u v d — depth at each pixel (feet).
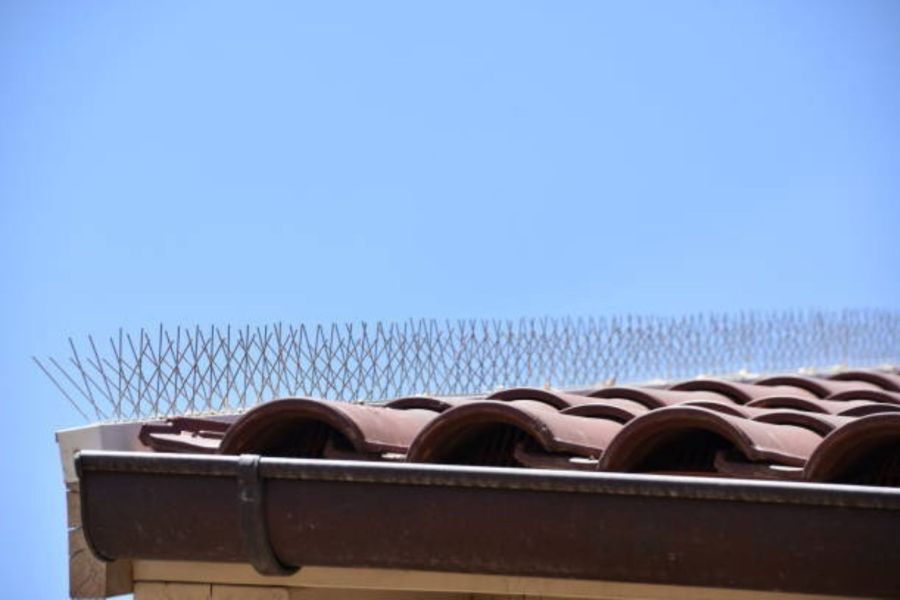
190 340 23.70
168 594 19.88
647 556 15.52
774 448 17.98
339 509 16.89
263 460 17.15
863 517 14.51
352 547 16.93
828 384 32.58
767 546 14.93
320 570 18.86
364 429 18.95
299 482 17.10
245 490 17.19
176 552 17.84
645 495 15.46
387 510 16.67
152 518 17.79
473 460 19.34
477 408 18.62
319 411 19.03
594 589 17.47
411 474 16.47
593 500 15.74
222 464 17.30
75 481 20.86
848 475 17.54
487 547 16.25
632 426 17.97
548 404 22.48
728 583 15.28
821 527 14.67
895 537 14.35
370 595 19.65
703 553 15.26
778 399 25.05
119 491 17.94
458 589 18.19
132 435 21.89
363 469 16.69
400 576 18.48
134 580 20.10
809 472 17.24
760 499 14.90
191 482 17.61
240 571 19.42
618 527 15.60
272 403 19.24
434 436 18.62
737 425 17.80
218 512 17.44
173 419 22.06
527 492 16.05
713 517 15.17
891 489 14.37
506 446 19.38
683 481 15.25
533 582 17.74
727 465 18.03
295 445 19.80
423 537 16.53
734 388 28.27
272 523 17.19
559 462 18.54
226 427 22.16
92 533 18.11
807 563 14.78
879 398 30.19
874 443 17.16
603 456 18.10
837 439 16.96
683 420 17.85
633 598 17.11
